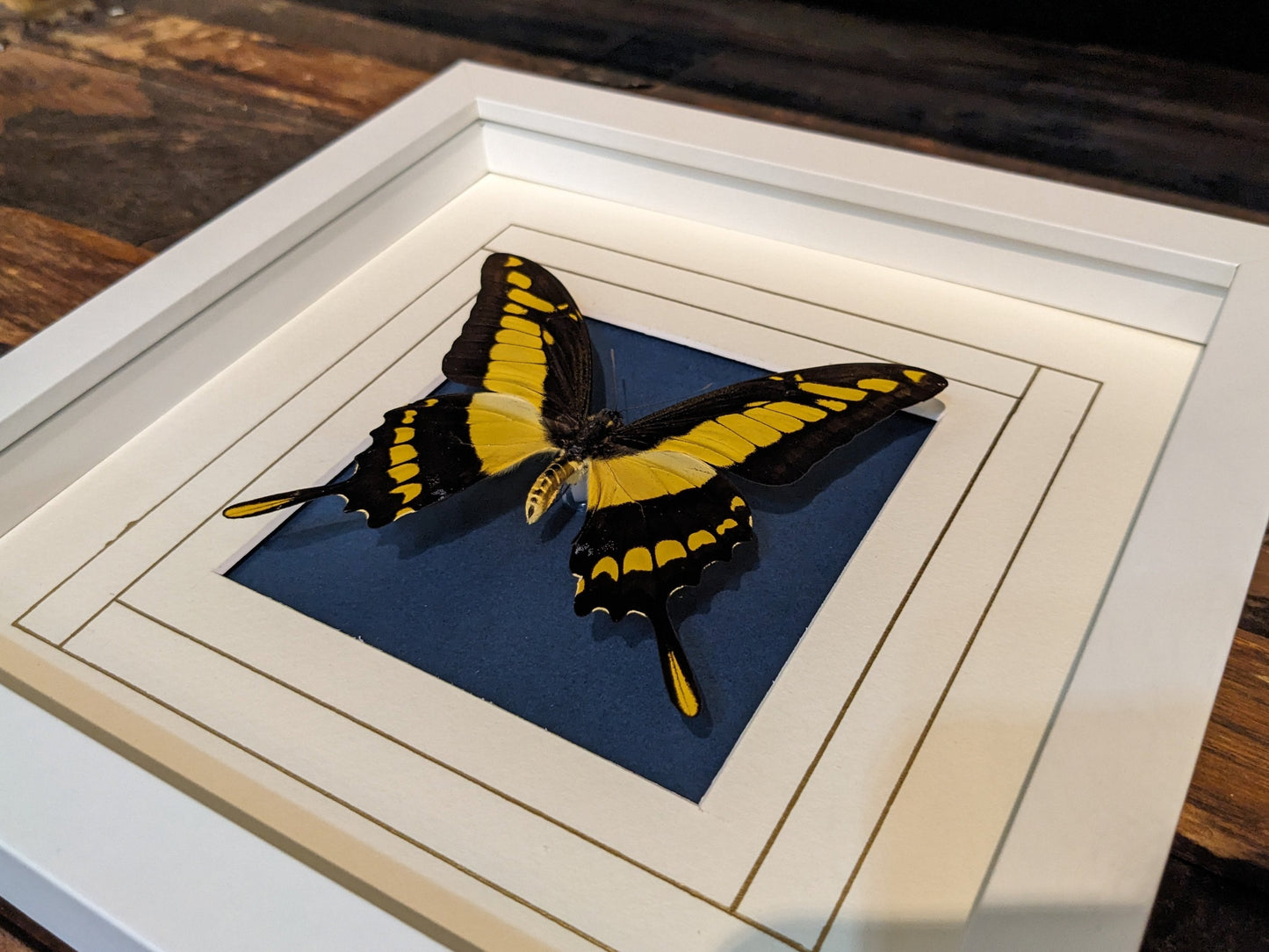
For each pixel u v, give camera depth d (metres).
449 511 0.22
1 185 0.30
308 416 0.24
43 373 0.21
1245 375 0.20
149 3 0.40
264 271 0.25
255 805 0.17
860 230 0.26
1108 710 0.15
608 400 0.24
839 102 0.34
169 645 0.19
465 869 0.16
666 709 0.18
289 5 0.40
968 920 0.14
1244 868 0.19
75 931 0.16
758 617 0.19
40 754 0.16
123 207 0.29
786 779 0.17
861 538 0.21
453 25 0.39
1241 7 0.34
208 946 0.14
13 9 0.39
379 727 0.18
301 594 0.20
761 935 0.15
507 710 0.18
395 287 0.27
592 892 0.16
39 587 0.21
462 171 0.30
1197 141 0.31
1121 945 0.13
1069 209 0.24
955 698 0.18
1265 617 0.22
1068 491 0.21
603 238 0.29
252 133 0.32
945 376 0.24
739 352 0.25
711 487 0.20
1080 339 0.24
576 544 0.19
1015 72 0.35
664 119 0.28
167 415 0.24
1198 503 0.18
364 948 0.13
